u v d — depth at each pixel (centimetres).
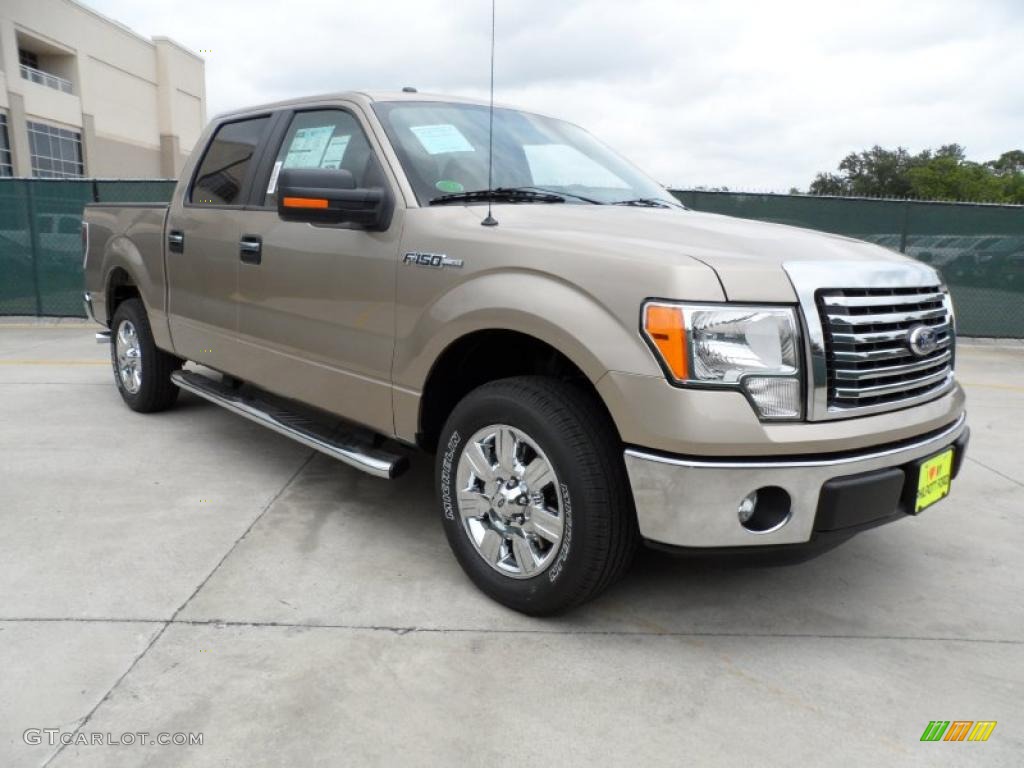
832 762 208
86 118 3997
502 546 280
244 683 232
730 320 228
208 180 436
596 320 240
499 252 269
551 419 253
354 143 343
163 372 508
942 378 287
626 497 251
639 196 368
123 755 201
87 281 566
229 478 409
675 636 269
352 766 200
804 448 233
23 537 329
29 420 511
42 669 236
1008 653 264
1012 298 975
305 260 348
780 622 281
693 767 204
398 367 307
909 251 956
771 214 937
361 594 289
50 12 3656
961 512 396
